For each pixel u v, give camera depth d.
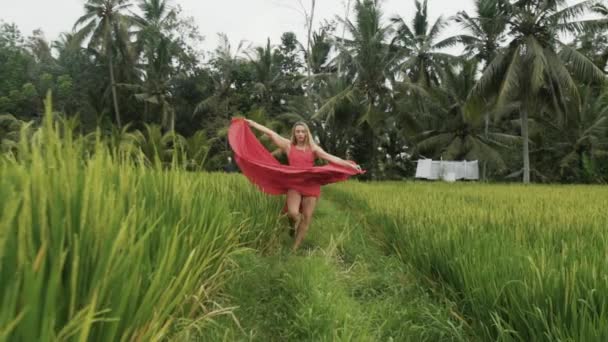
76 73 40.75
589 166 30.47
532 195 10.59
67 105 37.81
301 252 5.68
